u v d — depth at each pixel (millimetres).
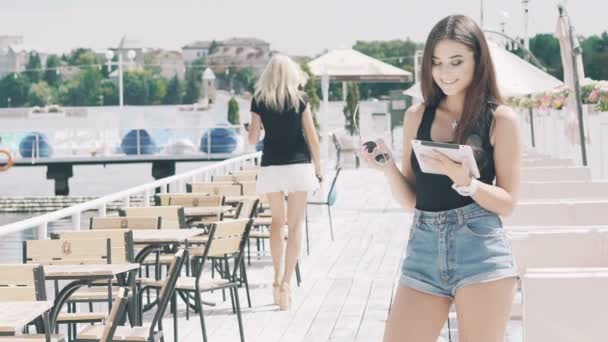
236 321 7629
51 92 115062
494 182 3750
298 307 8188
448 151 3490
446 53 3621
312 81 38469
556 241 5270
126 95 116125
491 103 3654
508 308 3566
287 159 7875
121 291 4250
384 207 17719
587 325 3678
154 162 36688
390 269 10289
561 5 12344
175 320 6465
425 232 3627
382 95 100438
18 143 36281
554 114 18422
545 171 10000
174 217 7824
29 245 5883
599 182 8688
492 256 3545
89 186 38344
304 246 12375
